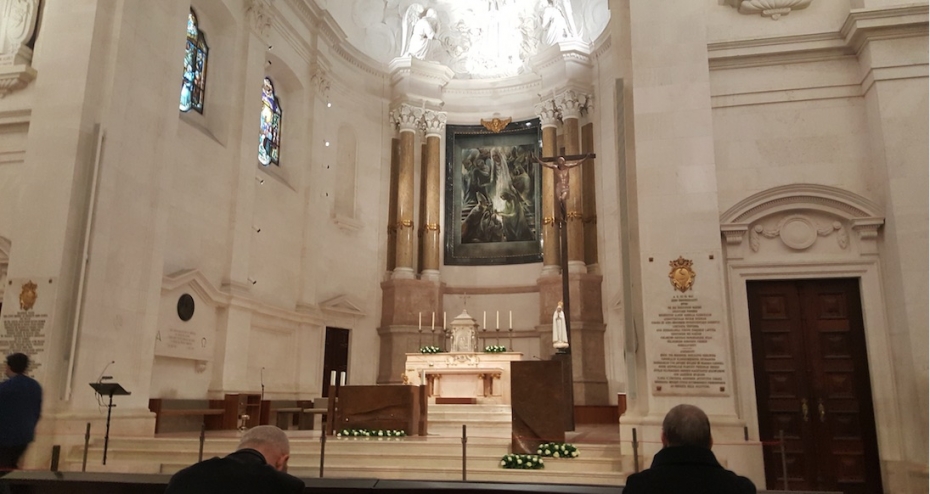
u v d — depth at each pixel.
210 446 9.42
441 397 13.71
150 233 10.88
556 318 12.10
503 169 19.56
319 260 16.73
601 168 17.66
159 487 3.44
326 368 16.88
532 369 9.24
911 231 8.51
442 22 20.28
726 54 9.66
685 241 8.81
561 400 9.09
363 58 18.84
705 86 9.20
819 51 9.52
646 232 8.96
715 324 8.52
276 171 16.23
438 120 19.53
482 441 9.64
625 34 10.20
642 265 8.89
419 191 19.44
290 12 16.12
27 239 9.50
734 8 9.94
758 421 8.87
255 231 14.47
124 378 10.12
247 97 14.36
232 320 13.30
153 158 11.08
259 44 14.89
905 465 8.25
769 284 9.23
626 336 9.03
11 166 10.35
